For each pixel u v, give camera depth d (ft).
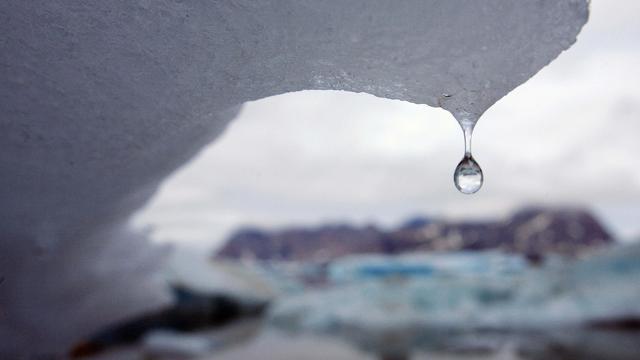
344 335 1.79
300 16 0.32
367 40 0.33
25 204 0.47
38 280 0.62
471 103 0.35
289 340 1.74
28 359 0.71
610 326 1.69
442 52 0.33
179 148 0.48
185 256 2.33
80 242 0.59
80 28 0.34
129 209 0.58
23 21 0.33
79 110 0.39
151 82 0.37
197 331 1.78
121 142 0.42
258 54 0.35
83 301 0.73
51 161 0.43
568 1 0.31
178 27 0.33
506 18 0.31
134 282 0.79
